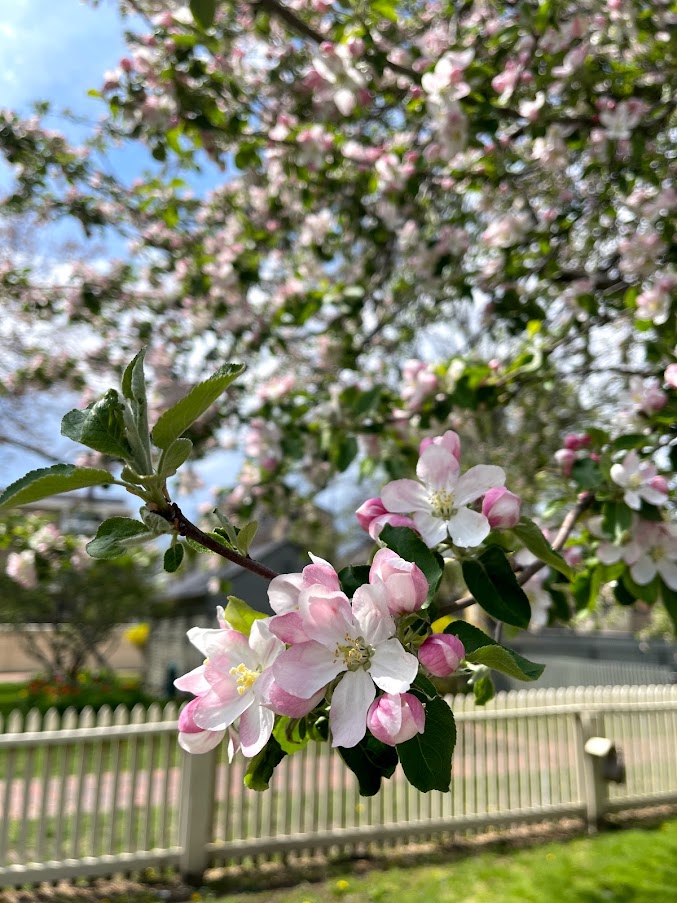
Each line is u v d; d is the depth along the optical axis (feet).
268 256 17.69
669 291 9.03
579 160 13.10
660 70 11.72
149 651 67.00
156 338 19.33
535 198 15.02
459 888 15.21
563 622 6.86
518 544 5.03
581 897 13.92
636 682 50.31
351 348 15.01
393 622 2.88
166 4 11.34
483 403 9.99
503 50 10.91
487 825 19.93
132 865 15.93
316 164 12.97
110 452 2.90
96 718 40.52
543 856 17.44
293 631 2.90
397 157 13.17
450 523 3.86
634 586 6.43
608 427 8.68
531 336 10.44
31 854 16.69
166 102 12.34
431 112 10.39
